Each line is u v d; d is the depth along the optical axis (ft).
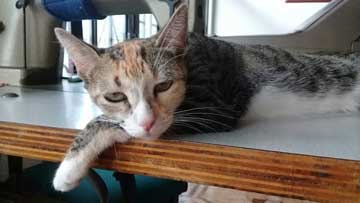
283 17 6.63
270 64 2.80
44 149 1.79
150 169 1.64
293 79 2.81
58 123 1.91
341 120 2.40
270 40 3.27
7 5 3.34
